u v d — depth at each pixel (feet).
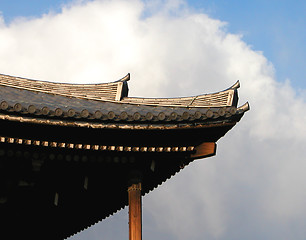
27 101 45.47
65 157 42.55
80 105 46.91
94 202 50.11
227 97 42.60
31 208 49.11
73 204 49.93
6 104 38.73
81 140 41.50
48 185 45.47
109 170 44.32
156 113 43.52
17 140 40.65
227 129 42.37
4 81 48.83
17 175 43.75
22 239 56.08
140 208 43.45
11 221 51.31
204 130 42.19
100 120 40.47
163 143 42.68
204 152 43.86
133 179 44.04
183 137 42.60
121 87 48.44
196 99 44.55
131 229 42.75
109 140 41.81
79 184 45.83
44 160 42.42
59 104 46.32
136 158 43.60
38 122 39.73
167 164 45.03
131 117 40.73
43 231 55.52
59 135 41.01
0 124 39.63
